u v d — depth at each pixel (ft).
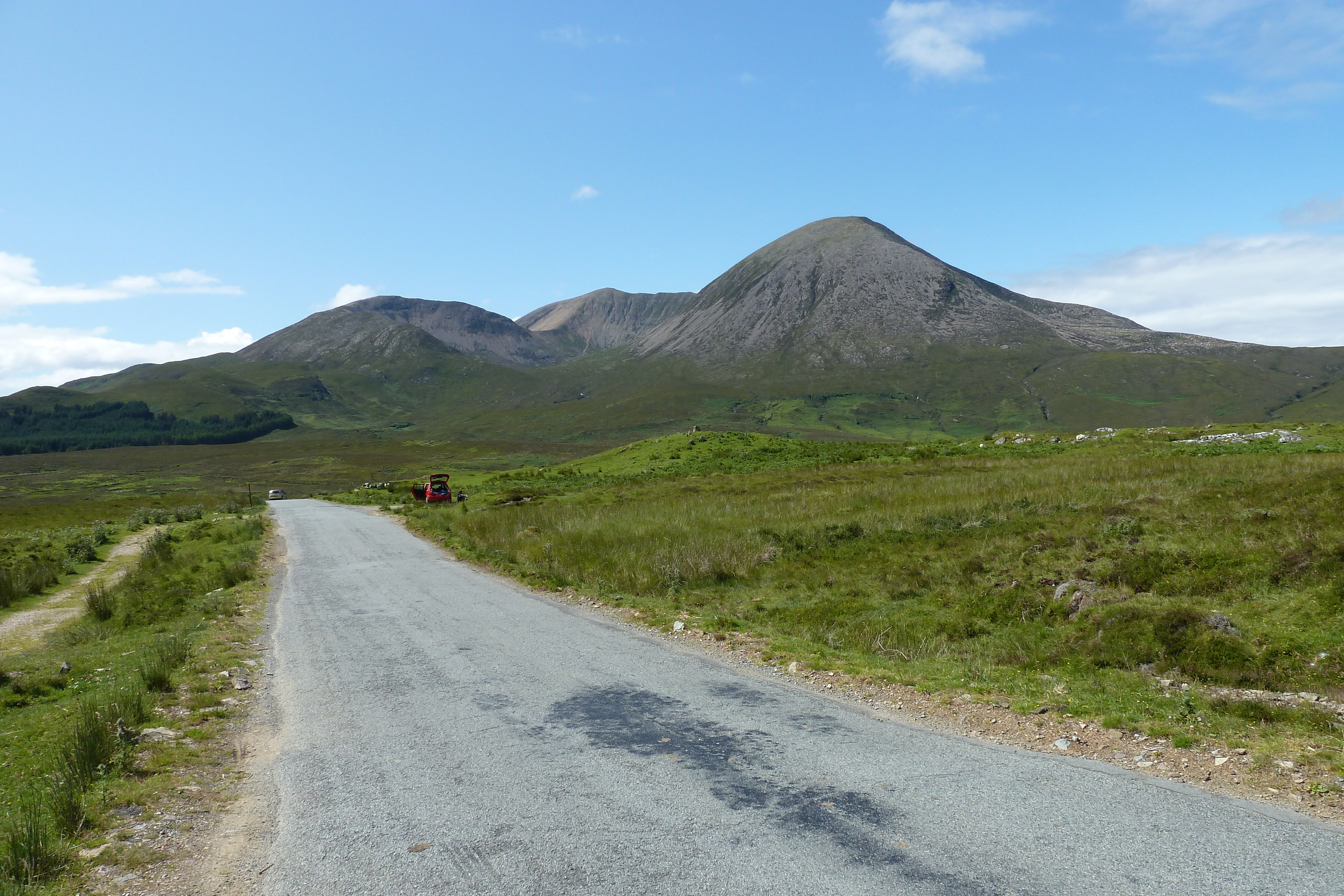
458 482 188.03
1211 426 125.39
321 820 18.16
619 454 176.55
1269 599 34.71
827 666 30.71
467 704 27.35
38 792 20.33
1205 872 14.43
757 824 17.04
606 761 21.24
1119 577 40.45
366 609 48.08
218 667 34.09
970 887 14.17
